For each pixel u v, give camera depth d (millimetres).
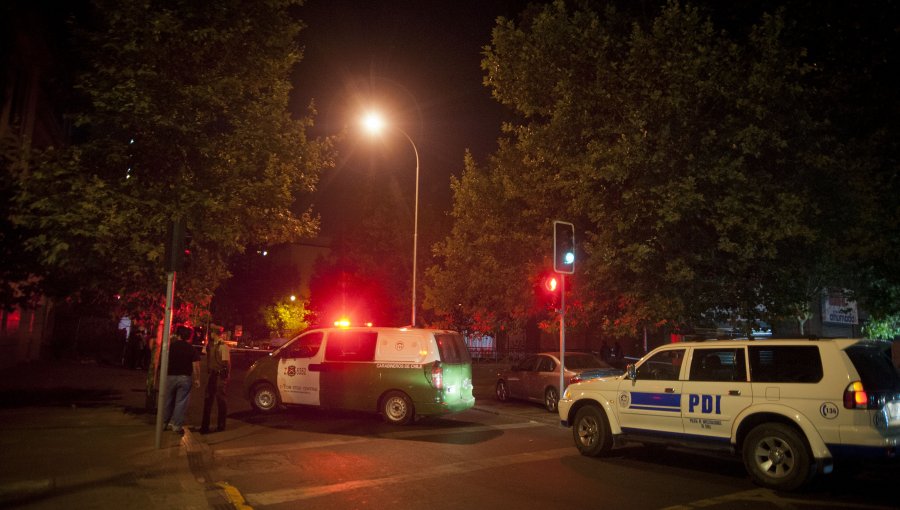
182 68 11148
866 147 11156
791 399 7719
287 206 14102
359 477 8070
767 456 7848
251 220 12742
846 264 12070
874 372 7613
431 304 22422
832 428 7340
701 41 11445
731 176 10438
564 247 13344
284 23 12562
